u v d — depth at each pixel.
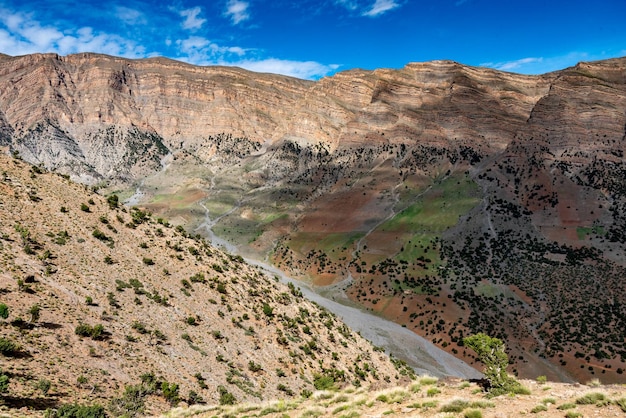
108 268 54.03
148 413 30.33
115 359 37.09
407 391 22.50
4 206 54.41
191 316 53.72
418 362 113.50
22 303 37.53
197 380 41.16
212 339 51.41
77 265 50.47
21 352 31.05
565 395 17.89
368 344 88.88
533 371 110.12
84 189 77.94
